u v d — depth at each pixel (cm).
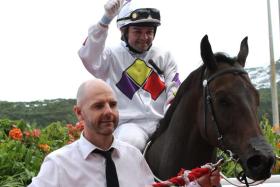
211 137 367
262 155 330
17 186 580
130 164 315
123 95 464
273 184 466
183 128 393
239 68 367
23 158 635
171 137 401
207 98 366
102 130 301
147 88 464
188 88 395
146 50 472
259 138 339
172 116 410
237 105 348
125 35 471
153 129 454
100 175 303
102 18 443
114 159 311
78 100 307
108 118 301
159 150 411
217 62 374
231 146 349
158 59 474
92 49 448
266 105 1534
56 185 296
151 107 459
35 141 701
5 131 778
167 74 473
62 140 749
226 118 351
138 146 430
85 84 305
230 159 348
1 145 646
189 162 391
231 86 354
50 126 801
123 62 469
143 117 457
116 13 442
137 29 460
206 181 318
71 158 304
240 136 344
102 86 304
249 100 350
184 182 315
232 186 455
